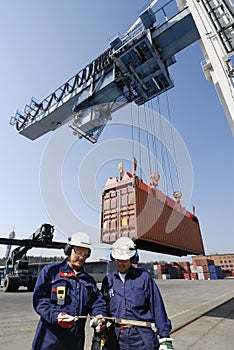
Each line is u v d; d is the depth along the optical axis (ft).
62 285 6.86
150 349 6.62
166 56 41.01
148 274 7.80
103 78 43.80
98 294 7.51
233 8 15.79
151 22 39.55
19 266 59.31
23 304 34.47
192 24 36.58
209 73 20.17
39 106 54.19
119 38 41.42
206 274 184.96
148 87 45.01
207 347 15.55
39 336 6.49
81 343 6.73
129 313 7.12
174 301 42.14
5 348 14.56
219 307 33.99
